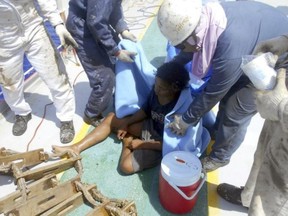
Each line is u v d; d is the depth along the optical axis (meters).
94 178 2.33
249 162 2.47
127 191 2.23
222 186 2.18
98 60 2.48
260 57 1.15
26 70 3.28
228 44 1.51
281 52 1.32
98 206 1.86
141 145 2.35
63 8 3.80
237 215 2.07
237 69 1.58
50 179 2.05
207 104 1.78
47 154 2.35
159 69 2.28
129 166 2.30
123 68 2.43
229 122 1.98
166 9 1.50
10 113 2.97
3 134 2.75
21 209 1.74
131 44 2.41
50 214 1.85
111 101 3.04
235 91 1.84
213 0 2.25
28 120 2.87
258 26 1.57
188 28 1.49
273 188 1.26
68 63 3.72
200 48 1.61
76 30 2.36
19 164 2.19
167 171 1.88
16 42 2.25
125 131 2.56
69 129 2.72
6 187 2.22
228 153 2.21
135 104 2.55
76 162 2.33
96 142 2.59
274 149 1.20
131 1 5.64
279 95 1.08
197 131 2.17
